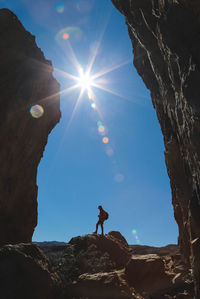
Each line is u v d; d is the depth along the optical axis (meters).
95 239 12.27
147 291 7.77
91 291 7.05
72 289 7.24
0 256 5.42
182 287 7.38
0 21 14.94
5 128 12.62
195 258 5.91
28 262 5.61
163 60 8.15
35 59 17.08
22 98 14.30
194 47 4.81
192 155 6.26
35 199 16.17
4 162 12.62
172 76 6.46
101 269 9.87
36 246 6.60
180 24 5.20
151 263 8.55
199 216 6.26
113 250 12.03
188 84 5.06
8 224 12.54
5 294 4.80
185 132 6.44
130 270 8.70
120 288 7.05
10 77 14.09
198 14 4.54
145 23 8.29
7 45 14.61
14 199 13.64
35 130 16.27
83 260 10.12
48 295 5.52
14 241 12.77
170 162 11.70
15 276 5.16
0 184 12.16
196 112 4.86
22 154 14.72
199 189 6.21
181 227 12.26
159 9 6.30
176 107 7.17
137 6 8.13
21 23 17.02
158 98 12.91
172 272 9.23
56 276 6.45
